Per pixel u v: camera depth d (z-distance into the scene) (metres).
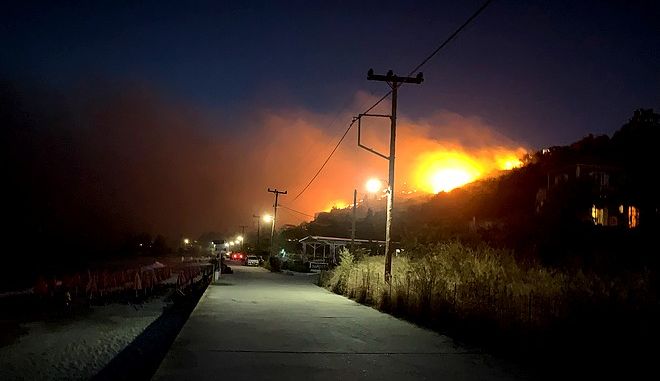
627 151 33.59
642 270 12.91
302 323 13.48
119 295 30.33
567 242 20.09
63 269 53.22
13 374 12.31
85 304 25.70
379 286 18.75
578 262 15.27
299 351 9.67
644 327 8.30
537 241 21.19
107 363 13.46
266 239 105.31
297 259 65.56
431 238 25.80
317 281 32.84
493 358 9.23
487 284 12.84
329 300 20.39
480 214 41.69
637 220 27.28
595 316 8.87
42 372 12.55
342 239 63.94
